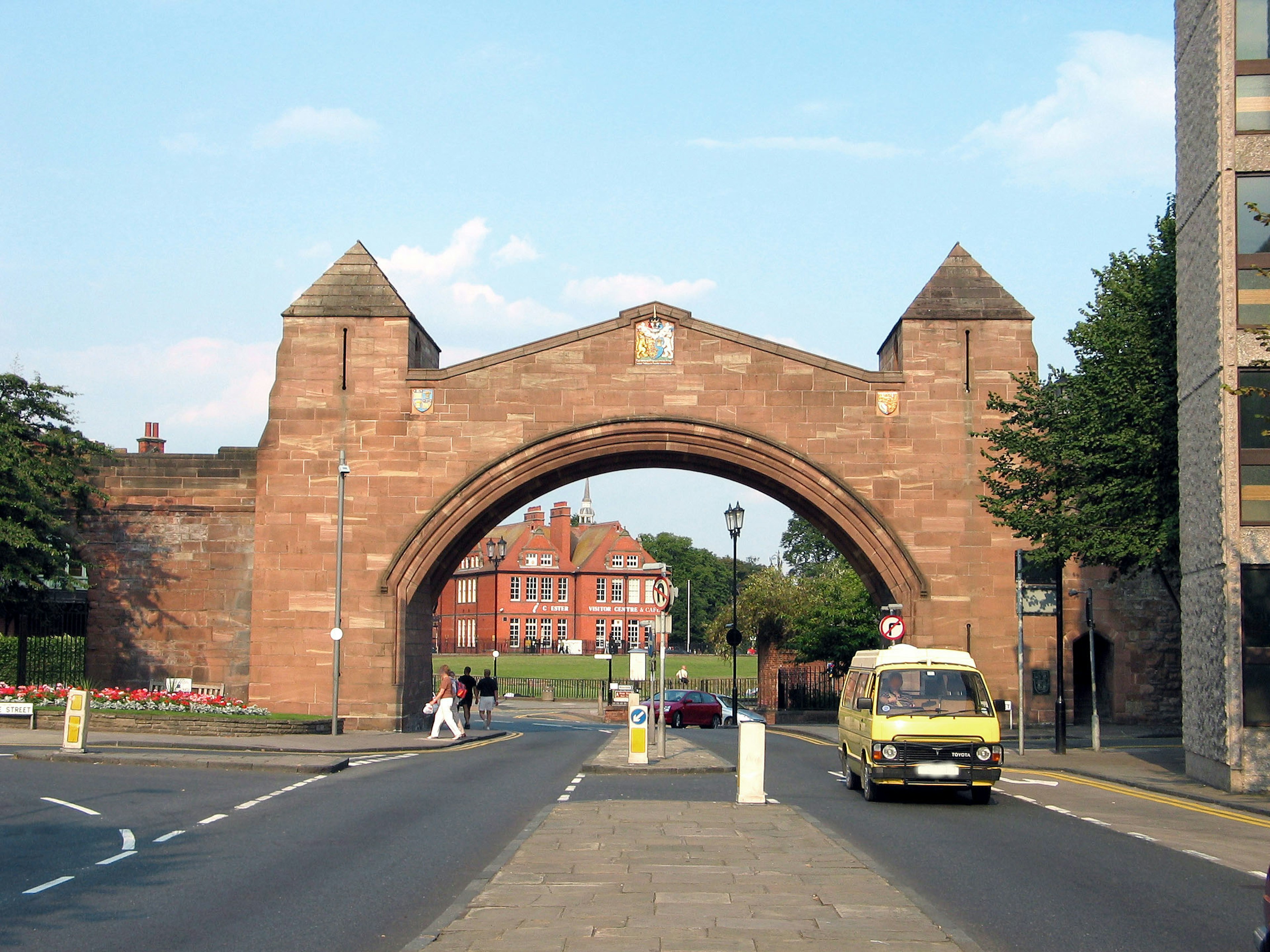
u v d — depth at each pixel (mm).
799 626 57312
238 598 36531
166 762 23125
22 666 36125
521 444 35469
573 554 142125
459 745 31734
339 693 34906
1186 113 23516
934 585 34656
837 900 10258
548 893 10531
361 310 35938
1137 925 9922
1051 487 28812
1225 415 21109
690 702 50375
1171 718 37062
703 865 11977
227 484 36844
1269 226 21234
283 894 10805
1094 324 26891
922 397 35188
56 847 13266
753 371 35469
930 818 16984
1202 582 22266
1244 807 18734
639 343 35688
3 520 32500
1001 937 9430
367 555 35375
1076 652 40719
